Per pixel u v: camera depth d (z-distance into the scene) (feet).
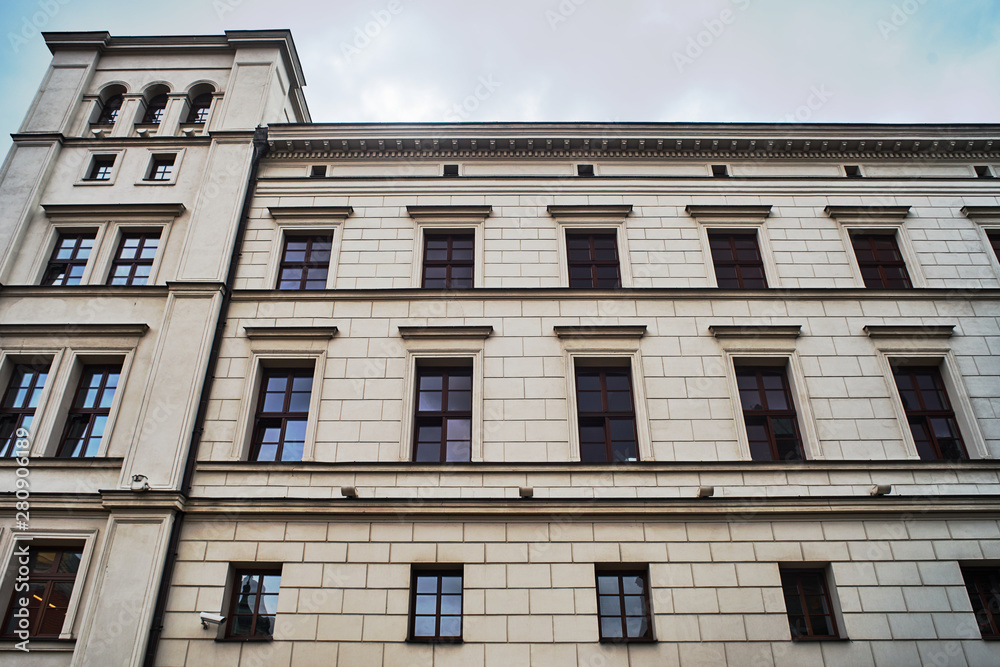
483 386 52.90
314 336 55.21
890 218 63.36
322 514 46.98
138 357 54.70
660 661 41.98
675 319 56.18
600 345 54.70
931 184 65.67
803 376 53.67
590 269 60.90
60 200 64.08
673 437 50.78
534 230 62.23
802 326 55.98
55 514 47.83
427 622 44.34
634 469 48.67
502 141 66.59
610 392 53.93
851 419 51.88
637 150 67.31
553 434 50.85
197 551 45.91
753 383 54.60
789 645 42.60
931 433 52.65
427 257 61.93
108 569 44.27
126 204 62.54
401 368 53.98
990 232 63.93
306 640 42.93
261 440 52.26
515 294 57.36
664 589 44.32
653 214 63.21
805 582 45.85
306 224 62.75
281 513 46.93
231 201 62.39
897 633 43.11
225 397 52.75
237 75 71.87
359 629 43.24
